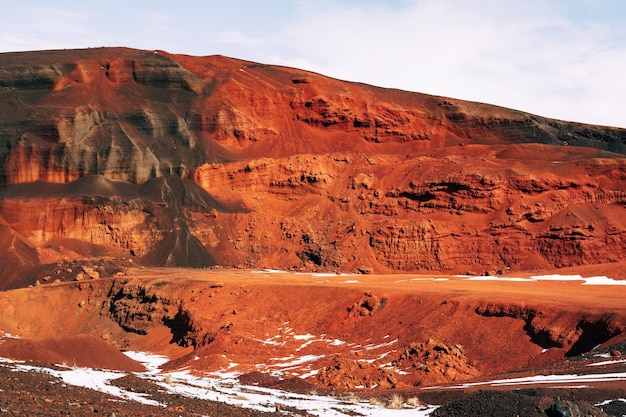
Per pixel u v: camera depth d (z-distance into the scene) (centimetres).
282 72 16675
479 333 6719
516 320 6688
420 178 13300
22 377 3180
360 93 16362
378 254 12056
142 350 8712
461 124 16400
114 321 9369
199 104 14638
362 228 12438
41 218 11750
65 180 12475
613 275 8988
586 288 8100
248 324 7975
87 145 12800
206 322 8344
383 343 7081
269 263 12288
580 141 16900
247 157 14338
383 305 7781
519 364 6184
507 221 12206
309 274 10488
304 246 12431
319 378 5812
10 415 2389
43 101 13300
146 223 12231
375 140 15625
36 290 9781
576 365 5153
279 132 15125
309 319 7994
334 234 12544
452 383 5109
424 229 12138
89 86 13925
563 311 6456
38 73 13612
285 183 13788
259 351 7331
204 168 13475
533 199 12494
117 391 3306
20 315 9419
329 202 13588
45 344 5284
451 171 13125
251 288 8794
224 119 14538
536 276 9356
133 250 11894
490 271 11344
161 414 2872
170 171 13200
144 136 13525
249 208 13388
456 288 8256
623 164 12950
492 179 12638
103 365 5444
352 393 4700
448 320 7038
